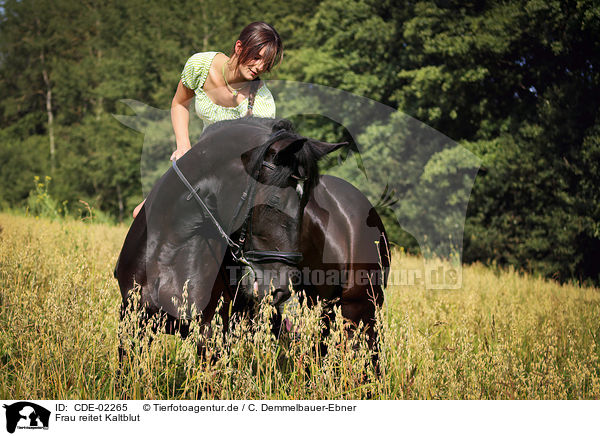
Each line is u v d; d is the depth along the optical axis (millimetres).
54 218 9805
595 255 11430
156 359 2859
